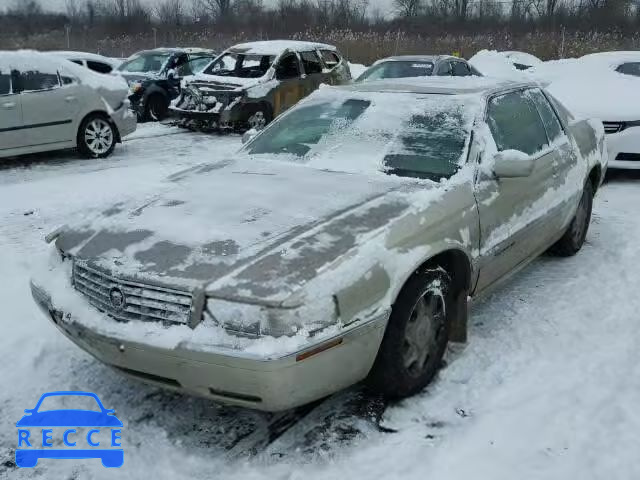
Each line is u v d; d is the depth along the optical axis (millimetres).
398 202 3428
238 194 3629
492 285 4070
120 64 15578
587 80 9477
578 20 34406
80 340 3051
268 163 4250
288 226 3168
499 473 2781
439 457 2895
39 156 10023
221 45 30547
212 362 2654
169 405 3395
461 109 4168
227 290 2717
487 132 4062
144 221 3361
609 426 3080
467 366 3658
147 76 13820
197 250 2996
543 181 4441
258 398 2689
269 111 11914
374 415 3244
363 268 2916
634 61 9992
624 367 3609
